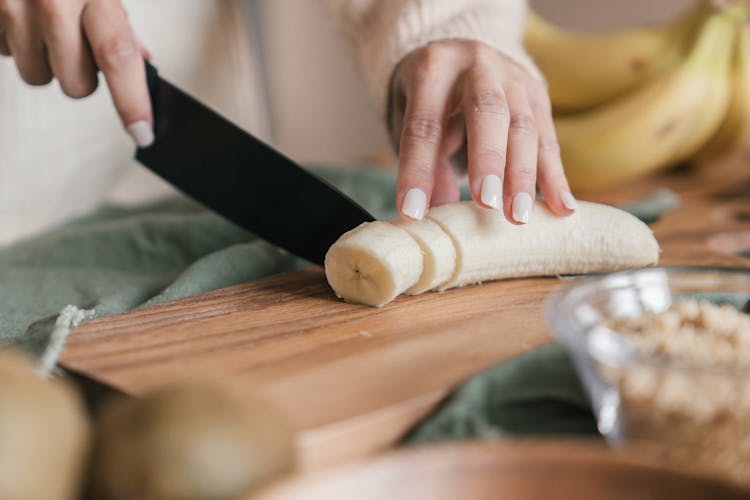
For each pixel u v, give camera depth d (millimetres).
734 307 677
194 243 1021
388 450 538
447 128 929
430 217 807
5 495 323
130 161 1713
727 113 1474
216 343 669
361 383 577
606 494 345
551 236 822
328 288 841
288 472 373
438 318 731
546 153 876
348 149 2252
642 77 1468
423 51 938
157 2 1667
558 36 1576
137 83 906
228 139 894
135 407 372
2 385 340
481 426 535
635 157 1385
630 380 437
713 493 331
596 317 560
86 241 1041
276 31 2131
